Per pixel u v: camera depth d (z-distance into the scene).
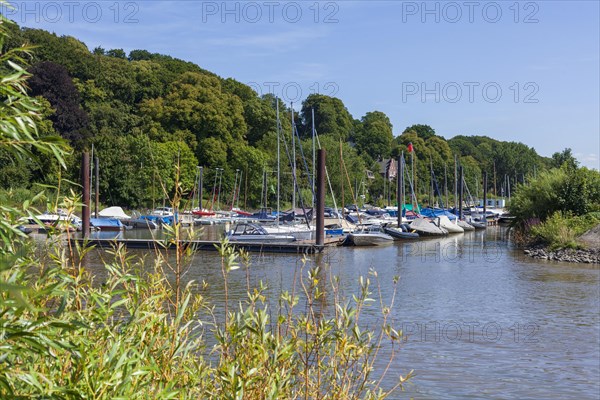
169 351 3.73
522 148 157.25
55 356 3.03
